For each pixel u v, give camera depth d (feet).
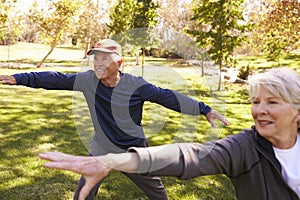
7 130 16.29
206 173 3.38
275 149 3.68
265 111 3.52
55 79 6.77
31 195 9.66
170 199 9.80
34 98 26.30
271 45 44.96
